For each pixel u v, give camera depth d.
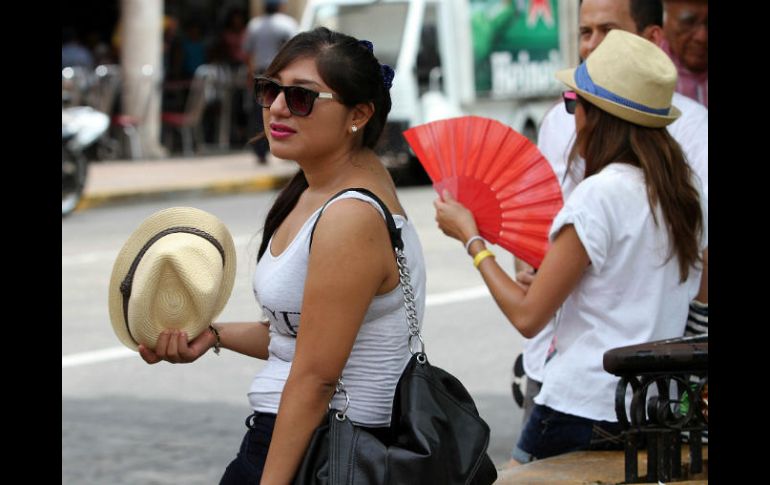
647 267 9.59
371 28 45.53
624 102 9.54
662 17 11.66
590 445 9.88
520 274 10.59
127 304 8.51
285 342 8.07
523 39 49.78
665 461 9.38
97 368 20.33
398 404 7.70
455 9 46.53
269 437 8.03
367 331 7.80
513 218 9.86
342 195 7.63
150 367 20.42
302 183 8.26
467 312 24.09
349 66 7.76
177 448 16.34
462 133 9.84
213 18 64.88
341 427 7.56
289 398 7.58
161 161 54.12
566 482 9.39
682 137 11.41
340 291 7.50
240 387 19.31
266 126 8.05
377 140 8.16
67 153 39.03
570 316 9.89
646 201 9.52
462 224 9.72
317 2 47.03
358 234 7.52
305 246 7.75
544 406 10.09
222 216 39.19
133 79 52.88
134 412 17.92
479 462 7.61
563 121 11.80
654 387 9.95
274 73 7.89
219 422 17.50
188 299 8.48
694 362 8.99
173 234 8.53
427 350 21.30
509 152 9.79
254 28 49.53
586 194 9.47
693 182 9.70
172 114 54.84
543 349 11.23
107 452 16.12
